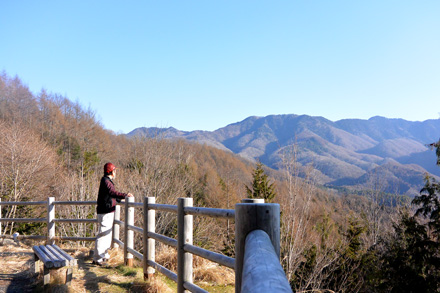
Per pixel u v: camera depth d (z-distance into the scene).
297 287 14.66
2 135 25.56
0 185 21.95
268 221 1.64
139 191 17.88
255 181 19.62
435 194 15.89
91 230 14.91
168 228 17.00
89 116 62.81
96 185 17.53
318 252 15.01
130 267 5.33
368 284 18.30
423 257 15.49
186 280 3.50
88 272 5.09
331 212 22.11
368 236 24.73
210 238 18.00
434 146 17.19
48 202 7.29
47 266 3.93
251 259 1.05
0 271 5.07
